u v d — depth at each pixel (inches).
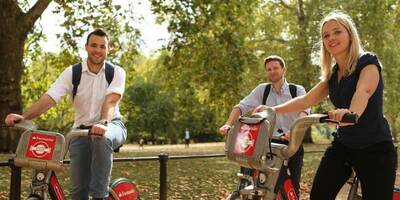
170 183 485.1
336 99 173.3
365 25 1232.2
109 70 219.6
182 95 1210.6
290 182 198.8
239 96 965.2
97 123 201.2
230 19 903.1
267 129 163.5
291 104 185.9
